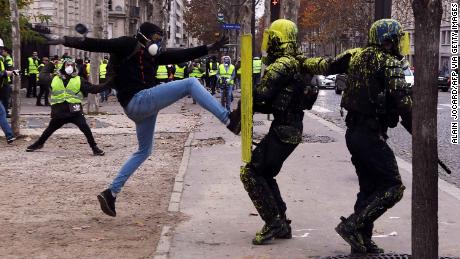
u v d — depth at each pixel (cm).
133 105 645
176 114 2350
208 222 734
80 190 930
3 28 2656
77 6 4978
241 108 597
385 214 764
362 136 568
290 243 645
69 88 1284
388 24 556
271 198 638
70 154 1306
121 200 859
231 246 634
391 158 570
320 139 1516
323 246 634
